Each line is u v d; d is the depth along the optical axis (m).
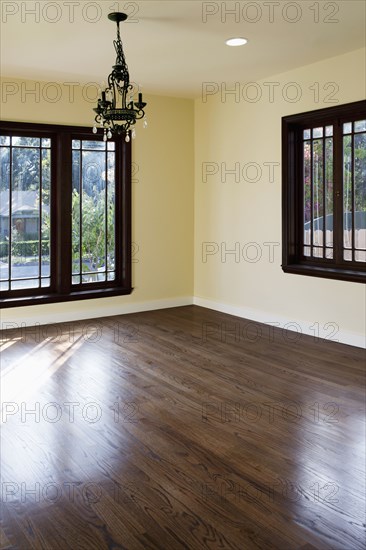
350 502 2.54
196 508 2.49
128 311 6.88
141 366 4.71
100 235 6.68
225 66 5.53
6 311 6.04
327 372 4.54
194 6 3.91
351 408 3.74
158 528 2.34
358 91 5.05
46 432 3.34
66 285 6.41
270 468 2.88
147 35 4.54
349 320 5.35
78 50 4.91
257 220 6.32
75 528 2.35
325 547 2.20
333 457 3.00
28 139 6.09
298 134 5.87
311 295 5.73
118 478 2.78
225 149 6.70
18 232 6.14
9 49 4.87
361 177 5.24
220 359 4.92
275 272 6.14
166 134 6.94
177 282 7.28
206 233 7.13
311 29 4.43
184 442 3.20
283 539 2.26
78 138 6.38
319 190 5.70
